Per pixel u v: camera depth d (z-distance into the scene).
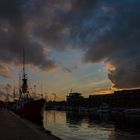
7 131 26.89
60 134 54.09
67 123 87.31
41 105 71.12
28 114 69.81
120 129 68.25
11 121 43.69
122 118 121.81
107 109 194.50
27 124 37.56
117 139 49.44
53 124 81.69
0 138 20.83
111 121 100.06
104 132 60.78
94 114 171.25
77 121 98.56
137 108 179.50
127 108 188.62
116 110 189.88
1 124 36.91
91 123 88.81
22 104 86.69
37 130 28.70
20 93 95.56
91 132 60.19
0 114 71.88
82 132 59.59
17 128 30.50
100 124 84.56
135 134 57.34
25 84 90.25
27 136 22.53
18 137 21.66
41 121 71.75
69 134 54.72
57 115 153.12
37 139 20.58
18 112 85.62
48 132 29.05
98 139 49.28
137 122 94.00
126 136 53.94
